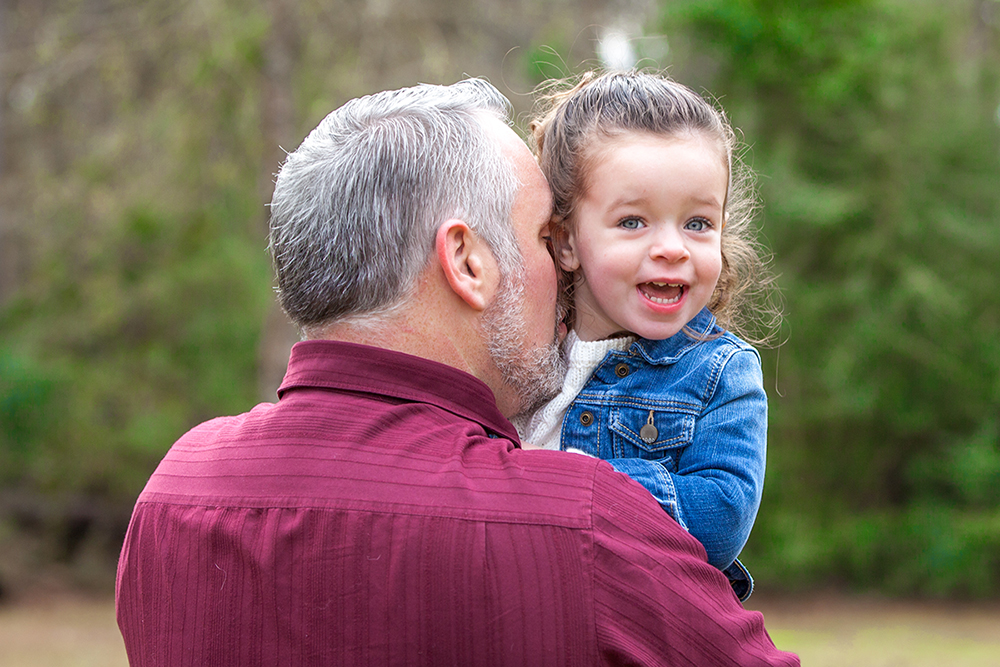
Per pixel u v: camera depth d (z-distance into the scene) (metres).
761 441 1.53
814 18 7.72
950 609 10.49
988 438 10.86
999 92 11.41
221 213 8.77
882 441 11.21
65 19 8.17
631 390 1.56
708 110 1.58
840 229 10.46
